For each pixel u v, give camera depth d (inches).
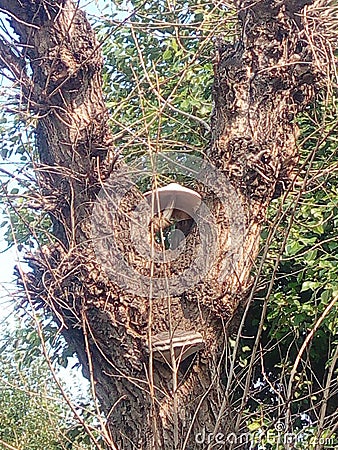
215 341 111.0
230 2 130.3
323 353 205.9
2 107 112.6
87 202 113.1
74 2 121.8
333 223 189.2
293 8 122.3
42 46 118.2
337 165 121.2
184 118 183.8
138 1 175.8
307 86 124.5
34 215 177.3
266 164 117.3
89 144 113.7
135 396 108.1
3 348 152.8
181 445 104.0
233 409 109.6
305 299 212.7
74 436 152.5
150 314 97.2
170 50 214.2
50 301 103.6
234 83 121.7
